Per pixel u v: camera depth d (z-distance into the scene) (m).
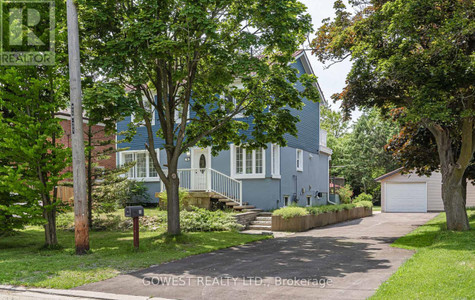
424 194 28.75
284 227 15.88
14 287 7.06
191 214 15.79
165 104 12.23
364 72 12.95
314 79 12.87
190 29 10.65
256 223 17.02
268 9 11.05
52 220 11.10
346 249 10.82
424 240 11.99
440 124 13.07
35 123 10.69
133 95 11.05
